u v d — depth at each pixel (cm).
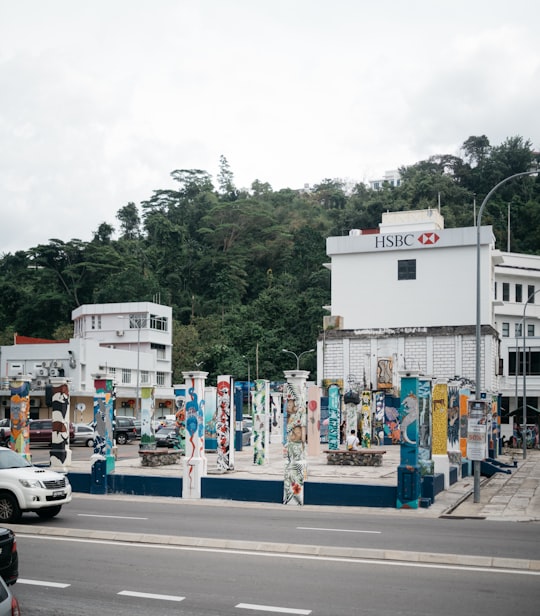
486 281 5428
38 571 1173
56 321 10250
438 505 2064
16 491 1633
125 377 7375
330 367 5572
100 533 1495
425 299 5547
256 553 1322
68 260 10850
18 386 2405
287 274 11506
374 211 11681
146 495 2216
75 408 6462
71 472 2330
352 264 5759
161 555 1301
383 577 1136
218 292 11181
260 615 932
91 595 1027
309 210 14800
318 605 975
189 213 13600
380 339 5459
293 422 2058
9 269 11375
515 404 6203
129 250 11719
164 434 4444
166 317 8450
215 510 1922
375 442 5141
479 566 1220
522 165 12412
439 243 5522
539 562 1222
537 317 7119
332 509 1961
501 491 2511
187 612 944
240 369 8338
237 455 3994
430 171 13675
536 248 10638
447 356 5284
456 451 2903
